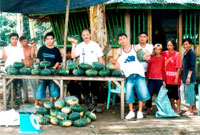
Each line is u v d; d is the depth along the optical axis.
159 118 4.77
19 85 5.87
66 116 4.26
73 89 5.83
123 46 4.84
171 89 5.12
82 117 4.45
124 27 7.64
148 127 4.20
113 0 6.93
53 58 5.50
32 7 6.86
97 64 4.66
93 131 4.00
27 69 4.79
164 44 8.34
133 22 7.70
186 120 4.61
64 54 5.05
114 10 7.58
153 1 7.02
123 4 6.90
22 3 6.58
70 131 4.00
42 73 4.69
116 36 7.72
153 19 8.09
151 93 5.08
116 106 5.80
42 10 7.08
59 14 8.63
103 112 5.27
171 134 3.92
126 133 3.92
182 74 5.39
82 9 7.64
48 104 4.49
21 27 12.26
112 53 7.74
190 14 7.87
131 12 7.64
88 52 5.17
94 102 5.25
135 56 4.79
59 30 8.81
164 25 8.15
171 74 5.04
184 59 5.01
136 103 5.84
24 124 3.97
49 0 6.57
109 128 4.16
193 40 7.96
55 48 5.57
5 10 6.82
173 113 4.79
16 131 4.02
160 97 4.90
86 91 5.23
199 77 7.70
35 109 4.35
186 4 7.07
